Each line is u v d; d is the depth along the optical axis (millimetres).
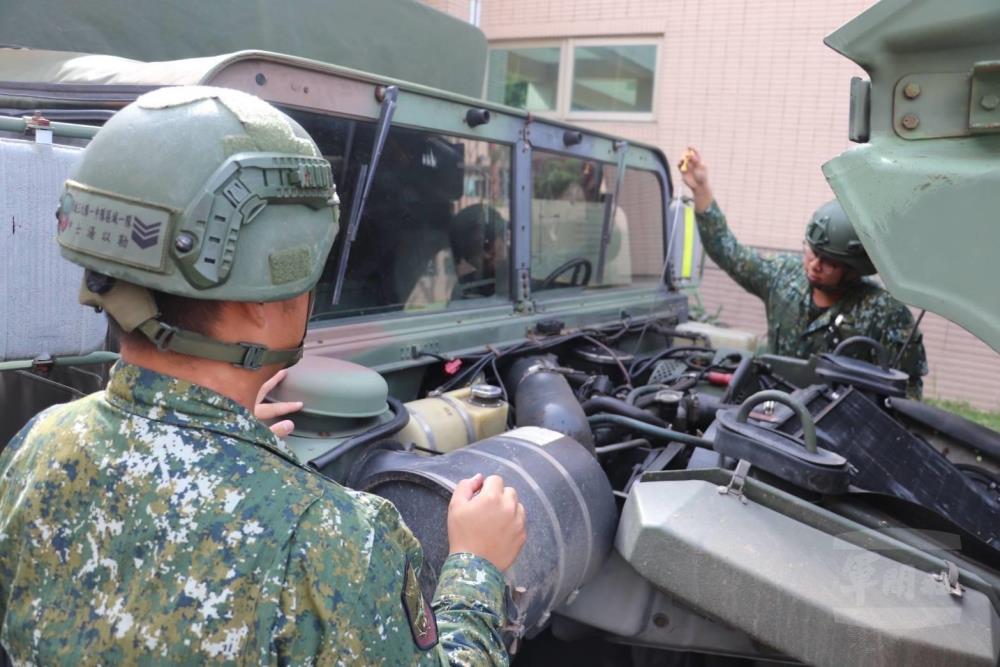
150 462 826
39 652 806
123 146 833
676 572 1761
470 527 1060
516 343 2850
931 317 5312
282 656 773
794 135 7449
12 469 917
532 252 3084
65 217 864
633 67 8102
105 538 814
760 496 1861
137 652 771
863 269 3123
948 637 1607
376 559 824
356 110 2162
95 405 900
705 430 2604
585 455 2059
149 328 847
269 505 803
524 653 2512
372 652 801
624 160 3539
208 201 806
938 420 2791
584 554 1895
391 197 2420
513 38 8617
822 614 1652
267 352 896
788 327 3602
